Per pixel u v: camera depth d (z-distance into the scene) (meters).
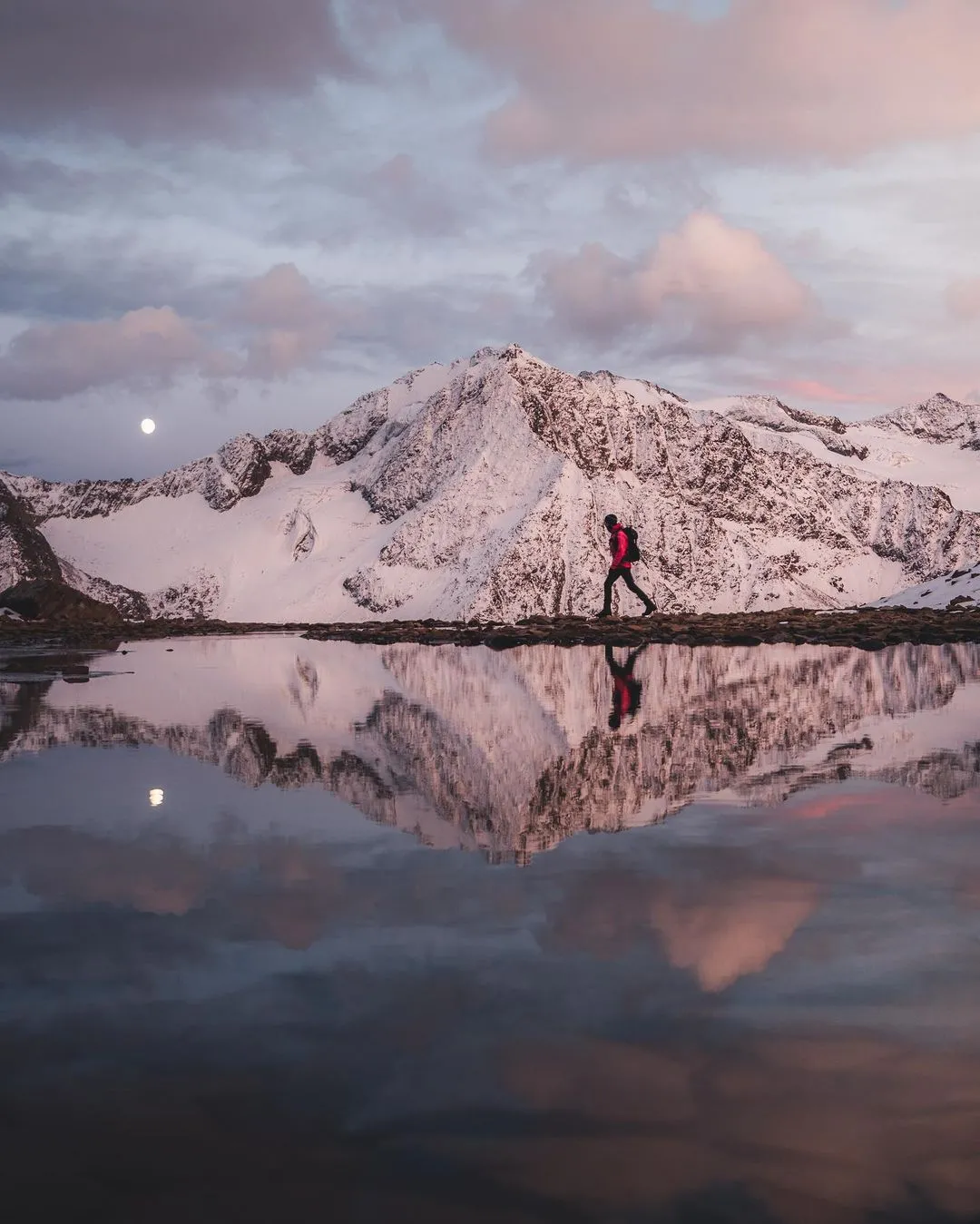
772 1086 2.24
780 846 4.50
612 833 4.80
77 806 5.62
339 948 3.15
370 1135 2.09
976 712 10.03
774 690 13.01
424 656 22.38
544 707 11.27
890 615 33.00
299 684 14.88
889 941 3.18
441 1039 2.49
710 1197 1.88
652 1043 2.48
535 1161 1.98
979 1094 2.23
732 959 3.01
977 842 4.54
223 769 6.95
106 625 38.38
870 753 7.36
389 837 4.75
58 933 3.33
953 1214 1.83
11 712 10.91
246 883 3.95
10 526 160.88
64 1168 1.98
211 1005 2.70
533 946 3.15
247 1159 2.00
